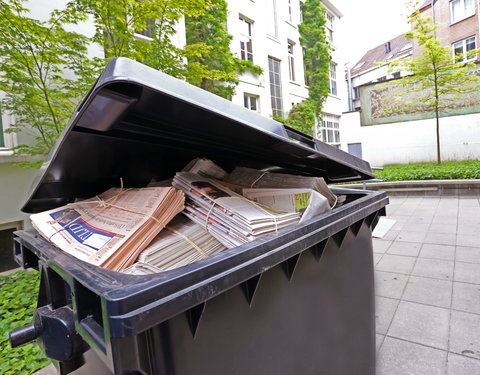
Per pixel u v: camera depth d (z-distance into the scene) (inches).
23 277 150.9
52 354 28.4
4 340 90.7
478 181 282.4
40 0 180.4
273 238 32.1
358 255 53.5
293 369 37.4
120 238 33.2
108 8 151.6
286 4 561.9
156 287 20.9
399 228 204.8
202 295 23.4
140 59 170.2
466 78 461.7
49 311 29.6
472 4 674.2
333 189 73.9
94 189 55.9
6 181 173.3
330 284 45.3
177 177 45.6
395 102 647.8
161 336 22.3
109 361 19.8
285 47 547.2
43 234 39.6
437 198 299.3
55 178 45.5
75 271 25.1
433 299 106.7
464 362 74.5
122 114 30.5
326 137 672.4
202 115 32.0
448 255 147.7
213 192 41.4
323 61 611.8
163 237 36.6
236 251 28.0
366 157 693.9
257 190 49.9
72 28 192.9
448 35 727.7
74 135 34.6
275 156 52.4
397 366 75.1
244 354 30.0
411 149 641.0
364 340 56.1
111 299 19.0
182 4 165.3
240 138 40.5
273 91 523.8
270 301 33.6
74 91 161.5
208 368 25.9
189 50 184.7
